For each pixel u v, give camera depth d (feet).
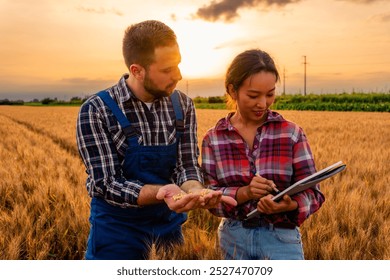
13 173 20.18
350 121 80.23
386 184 18.06
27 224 13.11
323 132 53.67
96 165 7.90
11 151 34.24
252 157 8.16
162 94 7.72
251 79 7.38
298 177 7.97
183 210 7.13
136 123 8.09
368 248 11.64
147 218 8.41
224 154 8.30
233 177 8.20
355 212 13.60
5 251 11.37
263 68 7.34
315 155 27.86
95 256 8.41
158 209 8.48
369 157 27.81
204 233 11.44
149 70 7.45
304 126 65.82
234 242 8.34
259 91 7.40
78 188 17.17
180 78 7.68
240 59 7.58
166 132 8.30
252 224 8.07
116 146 8.05
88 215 13.35
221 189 8.02
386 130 56.90
